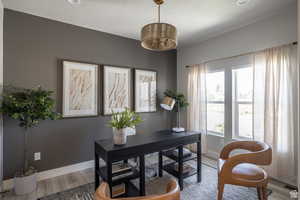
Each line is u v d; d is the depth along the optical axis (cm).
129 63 332
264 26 250
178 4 215
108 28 289
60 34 259
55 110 254
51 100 217
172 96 315
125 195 187
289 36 221
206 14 240
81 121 278
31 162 238
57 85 257
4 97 199
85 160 283
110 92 305
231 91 298
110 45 309
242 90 290
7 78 220
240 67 282
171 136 224
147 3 213
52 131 254
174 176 238
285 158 224
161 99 379
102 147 179
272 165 231
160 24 159
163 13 238
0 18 207
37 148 243
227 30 296
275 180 236
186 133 241
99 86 296
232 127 298
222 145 316
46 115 209
